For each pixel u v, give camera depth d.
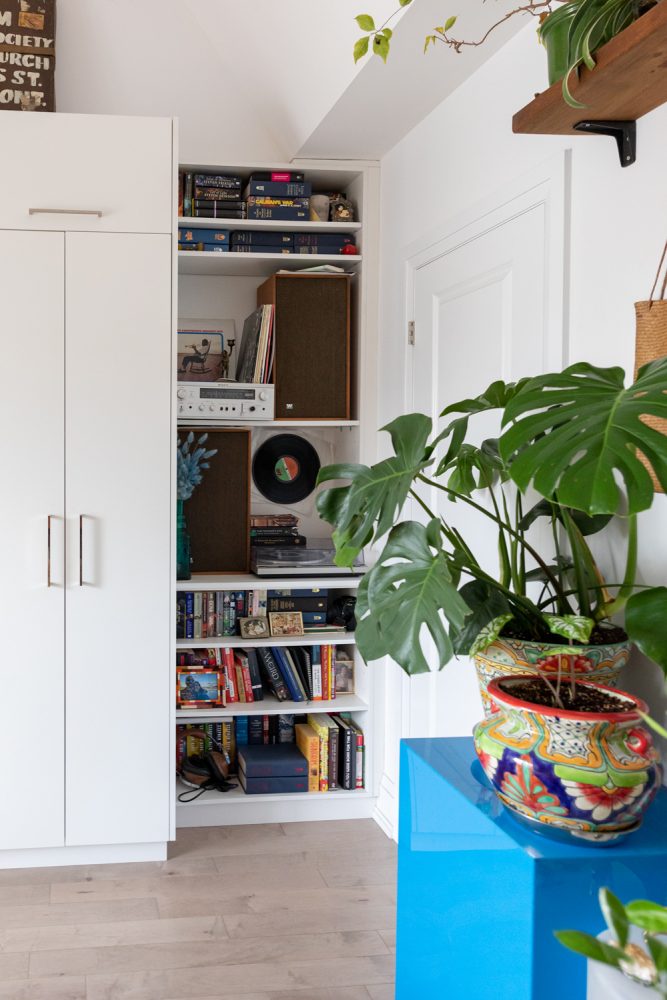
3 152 3.10
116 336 3.17
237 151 3.80
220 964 2.59
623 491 1.97
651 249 1.88
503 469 2.02
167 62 3.74
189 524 3.78
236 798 3.58
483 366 2.71
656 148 1.85
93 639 3.19
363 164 3.69
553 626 1.49
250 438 3.81
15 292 3.11
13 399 3.12
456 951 1.68
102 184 3.15
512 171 2.51
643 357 1.68
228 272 3.94
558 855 1.41
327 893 3.02
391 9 2.38
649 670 1.87
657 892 1.44
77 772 3.20
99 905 2.93
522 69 2.44
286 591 3.77
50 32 3.52
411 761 1.94
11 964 2.57
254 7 3.12
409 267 3.34
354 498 1.88
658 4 1.47
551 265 2.26
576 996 1.42
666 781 1.80
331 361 3.79
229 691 3.72
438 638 1.66
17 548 3.14
